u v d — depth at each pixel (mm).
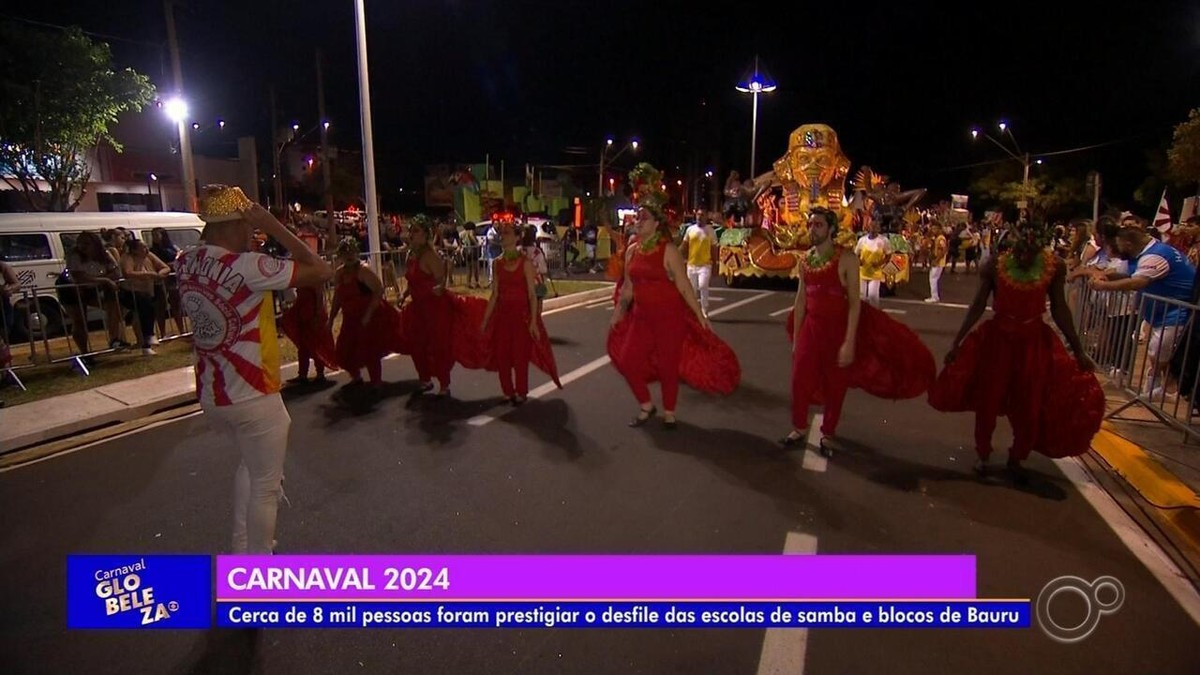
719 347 6387
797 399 5605
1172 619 3377
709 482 4965
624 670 3016
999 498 4715
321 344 7691
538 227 22672
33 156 14930
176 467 5348
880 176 18734
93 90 14883
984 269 4887
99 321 11297
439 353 7102
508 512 4504
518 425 6238
